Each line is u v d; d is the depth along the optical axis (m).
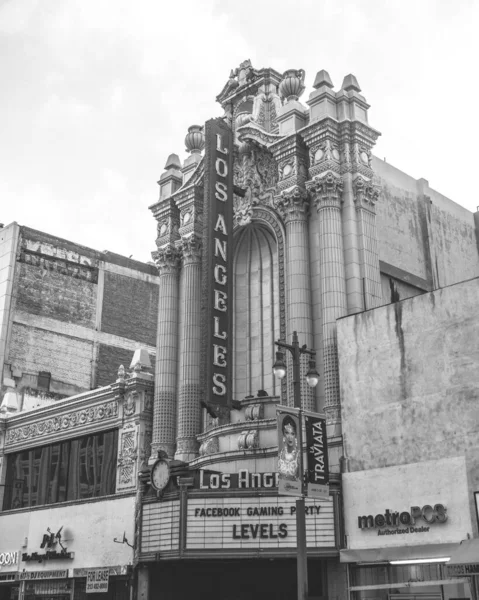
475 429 23.05
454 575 21.64
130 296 60.56
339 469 26.03
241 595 30.25
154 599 29.64
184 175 37.34
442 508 23.09
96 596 33.72
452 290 24.52
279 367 21.34
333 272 28.89
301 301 29.75
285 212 31.36
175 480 27.73
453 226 38.16
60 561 35.50
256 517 26.06
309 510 25.59
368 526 24.64
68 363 55.34
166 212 37.16
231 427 29.88
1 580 38.50
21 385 52.28
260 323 33.81
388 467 24.70
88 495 36.66
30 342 53.78
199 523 26.50
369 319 26.45
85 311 57.47
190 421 33.06
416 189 36.62
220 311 30.23
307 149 31.72
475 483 22.64
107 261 59.97
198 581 30.75
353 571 25.16
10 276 54.00
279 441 21.17
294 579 29.23
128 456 34.75
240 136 33.81
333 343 27.98
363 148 30.84
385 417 25.19
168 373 34.72
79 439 38.50
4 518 40.06
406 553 23.53
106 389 36.88
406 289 33.66
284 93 33.94
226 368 29.70
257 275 34.53
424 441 24.09
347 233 29.59
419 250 35.25
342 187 30.14
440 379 24.19
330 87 31.58
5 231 55.72
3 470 42.41
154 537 27.72
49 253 56.69
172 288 36.19
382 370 25.67
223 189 32.03
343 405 26.36
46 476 39.75
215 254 30.86
